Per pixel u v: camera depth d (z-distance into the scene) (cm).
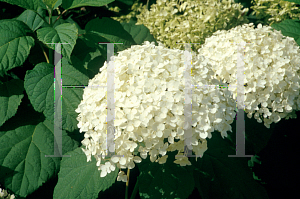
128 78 155
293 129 251
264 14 321
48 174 188
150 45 174
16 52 177
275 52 191
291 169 253
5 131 195
